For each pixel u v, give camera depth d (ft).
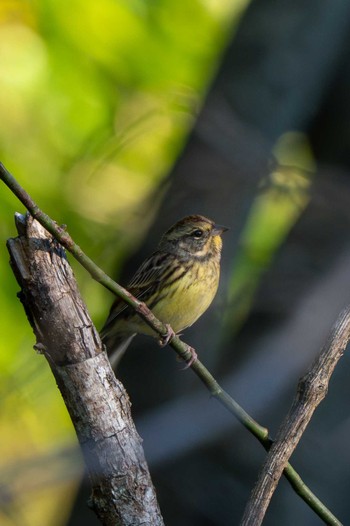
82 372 21.65
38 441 44.37
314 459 37.52
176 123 47.73
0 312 45.01
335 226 40.86
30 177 46.96
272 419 37.40
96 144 47.52
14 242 21.70
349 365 38.22
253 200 41.96
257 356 37.81
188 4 48.34
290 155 45.85
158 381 39.81
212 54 48.26
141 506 21.75
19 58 48.21
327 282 38.78
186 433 32.96
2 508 24.48
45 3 47.98
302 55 43.83
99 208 47.11
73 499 41.04
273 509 37.35
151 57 48.26
